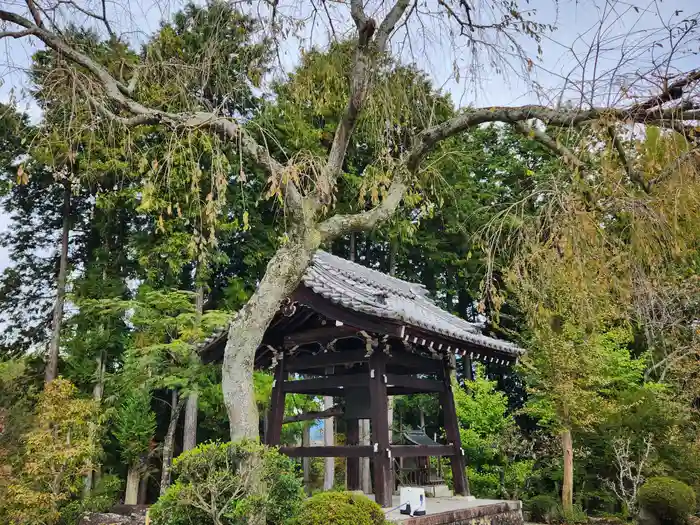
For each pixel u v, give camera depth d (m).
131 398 15.28
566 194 4.26
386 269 20.88
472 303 21.27
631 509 11.48
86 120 6.02
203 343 8.42
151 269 15.21
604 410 12.45
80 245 19.80
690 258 4.21
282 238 5.70
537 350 12.59
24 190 18.06
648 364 14.16
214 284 18.31
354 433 9.81
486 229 5.03
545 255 4.22
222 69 6.58
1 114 5.88
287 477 5.29
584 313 4.39
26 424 12.04
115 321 16.47
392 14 6.48
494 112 5.85
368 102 6.55
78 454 11.09
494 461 14.45
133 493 14.93
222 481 4.99
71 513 12.57
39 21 6.05
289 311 7.63
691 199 3.63
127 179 14.30
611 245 3.98
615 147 4.11
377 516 5.13
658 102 3.97
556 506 12.40
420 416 19.08
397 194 6.53
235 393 5.34
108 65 6.77
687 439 12.55
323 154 12.91
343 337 7.79
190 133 5.63
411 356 8.30
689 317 8.69
